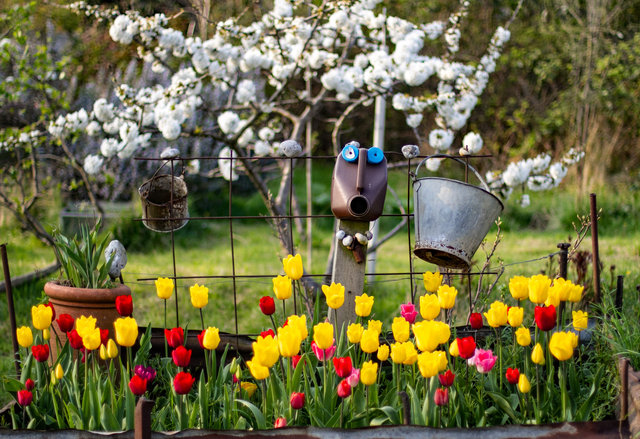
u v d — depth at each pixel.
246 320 5.40
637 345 2.72
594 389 2.48
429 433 2.21
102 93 8.94
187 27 6.84
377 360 3.14
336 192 2.96
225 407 2.47
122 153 5.39
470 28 12.53
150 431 2.16
